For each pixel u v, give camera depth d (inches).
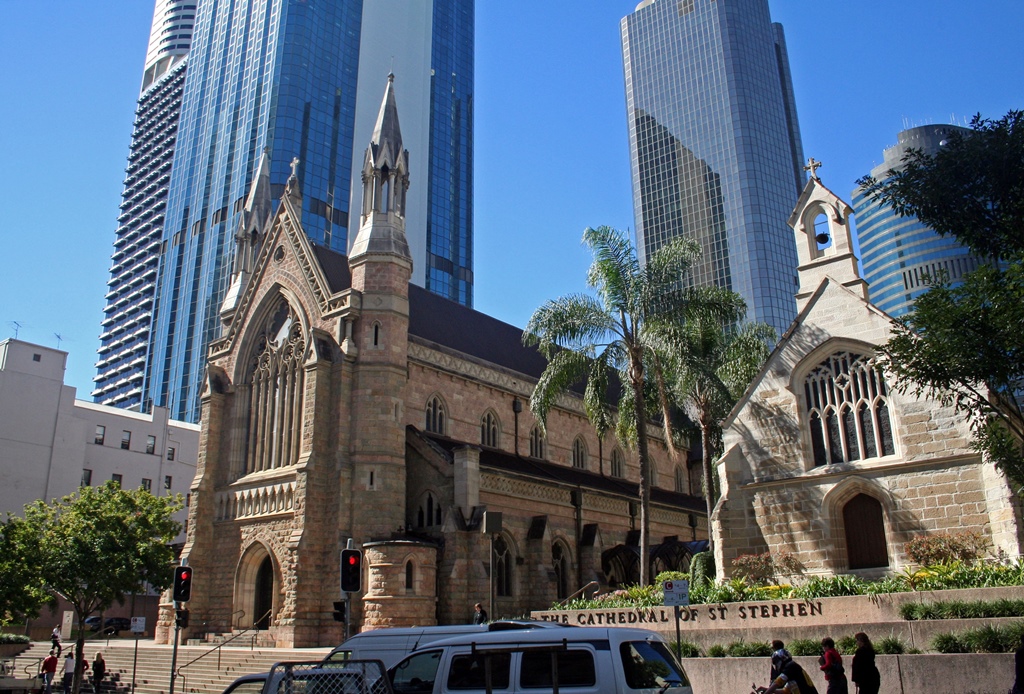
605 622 1285.7
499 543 1985.7
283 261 2225.6
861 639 836.6
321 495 1899.6
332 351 2012.8
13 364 3400.6
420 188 7288.4
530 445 2472.9
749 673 1051.3
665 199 7342.5
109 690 1614.2
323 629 1807.3
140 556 1875.0
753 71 7411.4
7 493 3275.1
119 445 3887.8
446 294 7460.6
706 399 1839.3
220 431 2241.6
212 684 1557.6
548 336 1608.0
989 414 1072.2
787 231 7032.5
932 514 1322.6
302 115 6348.4
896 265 7106.3
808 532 1423.5
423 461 1990.7
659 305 1608.0
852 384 1459.2
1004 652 907.4
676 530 2605.8
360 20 7076.8
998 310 938.1
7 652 2219.5
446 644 695.1
